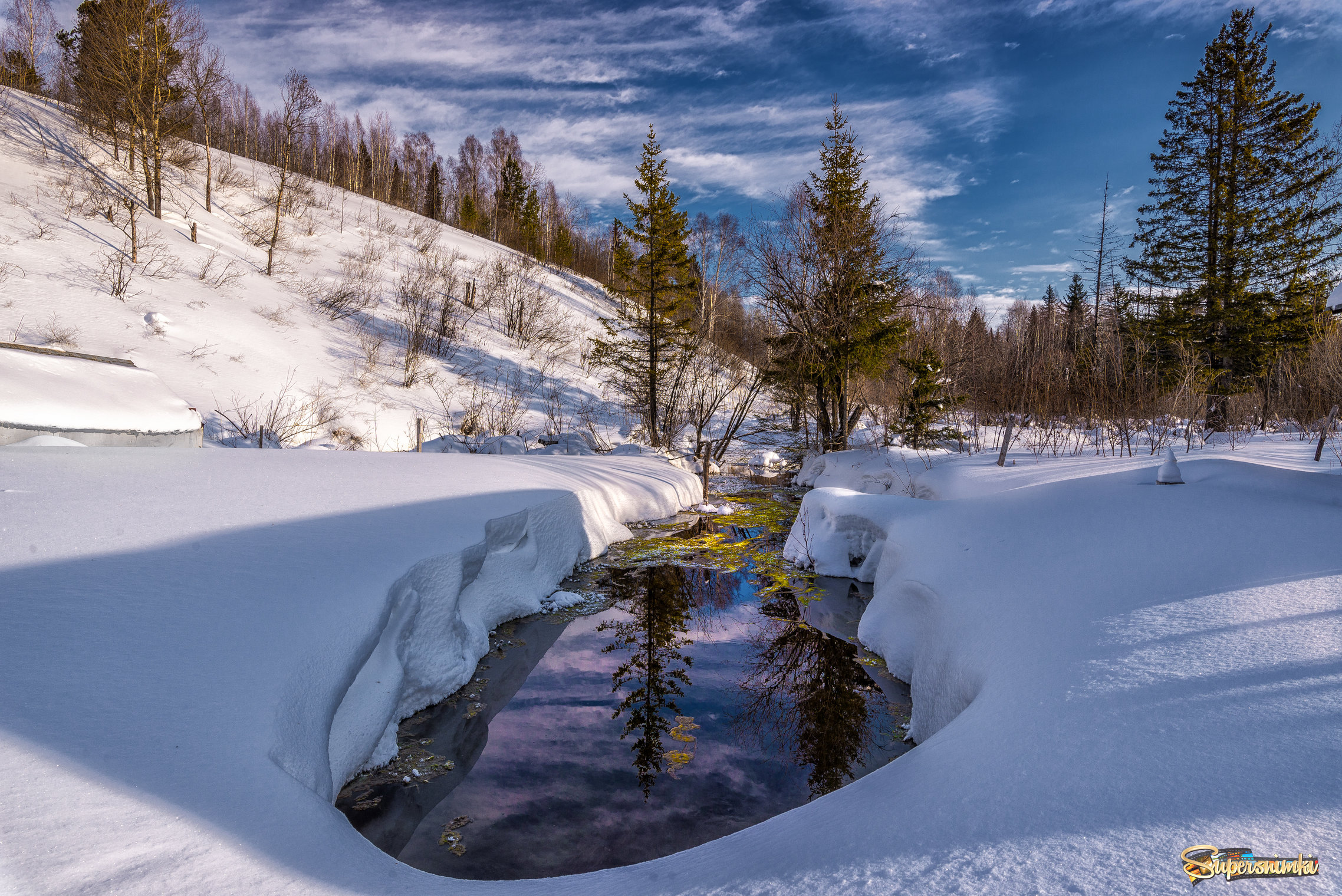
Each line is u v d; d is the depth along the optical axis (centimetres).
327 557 453
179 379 1488
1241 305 2081
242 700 279
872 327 1590
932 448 1345
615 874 227
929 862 180
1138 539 453
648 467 1495
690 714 502
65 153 2344
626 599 789
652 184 2256
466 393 2180
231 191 2972
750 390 2120
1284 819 171
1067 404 1280
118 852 176
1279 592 334
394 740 437
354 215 3612
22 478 514
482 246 4197
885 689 545
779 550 1030
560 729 478
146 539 420
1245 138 2158
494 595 672
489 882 216
